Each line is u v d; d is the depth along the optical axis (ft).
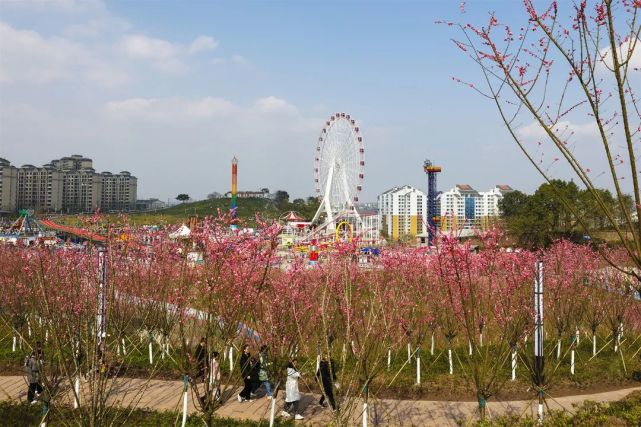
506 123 23.07
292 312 45.27
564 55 21.47
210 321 39.81
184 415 43.37
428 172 332.80
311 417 47.80
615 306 71.05
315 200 486.79
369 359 41.39
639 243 19.81
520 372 58.49
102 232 51.83
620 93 19.67
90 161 636.07
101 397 30.48
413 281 62.90
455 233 42.47
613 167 20.35
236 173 300.81
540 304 40.78
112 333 49.11
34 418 44.73
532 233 181.57
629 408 42.24
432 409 50.34
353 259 57.67
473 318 40.22
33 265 49.80
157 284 58.59
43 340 40.96
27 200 538.06
